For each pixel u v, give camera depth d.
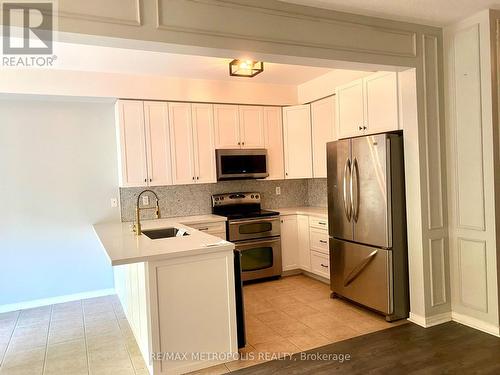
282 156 5.04
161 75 4.21
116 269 4.26
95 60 3.51
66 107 4.19
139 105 4.20
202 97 4.50
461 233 3.17
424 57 3.10
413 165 3.16
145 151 4.23
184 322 2.56
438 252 3.23
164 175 4.33
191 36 2.26
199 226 4.29
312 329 3.21
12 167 3.97
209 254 2.63
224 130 4.66
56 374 2.61
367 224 3.39
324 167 4.62
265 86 4.87
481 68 2.91
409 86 3.13
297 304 3.83
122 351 2.94
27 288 4.04
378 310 3.35
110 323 3.52
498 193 2.91
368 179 3.35
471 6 2.77
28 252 4.04
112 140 4.39
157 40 2.17
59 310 3.90
